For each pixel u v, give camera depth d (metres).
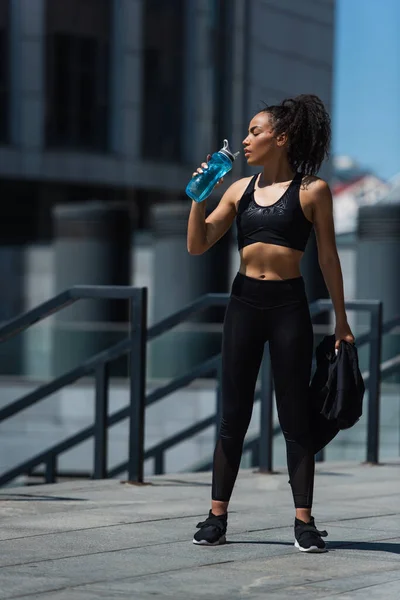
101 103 38.91
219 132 39.31
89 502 7.85
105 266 21.69
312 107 6.20
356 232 20.27
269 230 6.09
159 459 11.16
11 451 16.38
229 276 21.03
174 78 39.59
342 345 6.04
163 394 10.30
